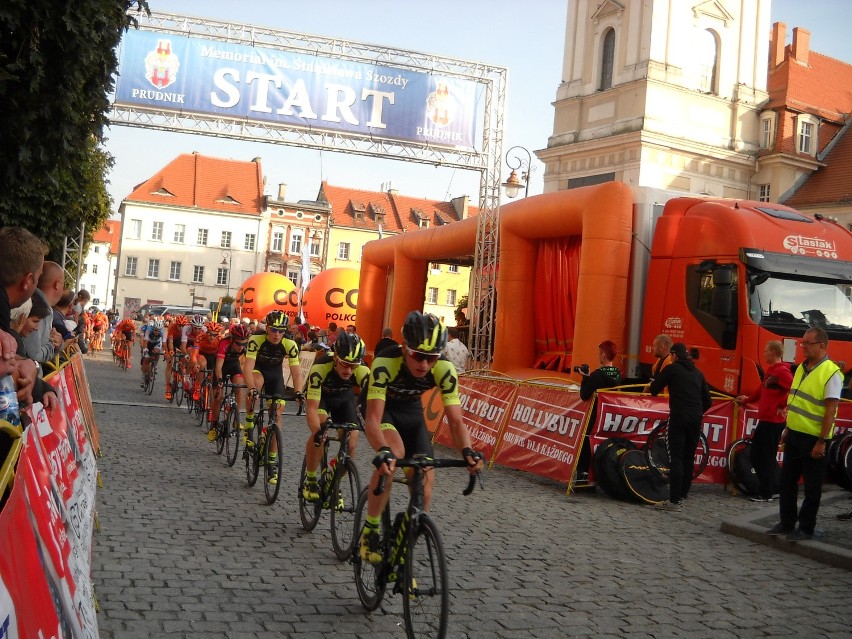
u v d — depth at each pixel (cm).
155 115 1856
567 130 3388
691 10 3194
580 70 3347
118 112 1841
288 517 739
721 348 1111
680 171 3198
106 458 970
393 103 1931
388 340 665
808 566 675
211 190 7612
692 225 1182
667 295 1204
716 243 1138
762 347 1077
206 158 7806
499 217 1576
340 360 629
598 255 1248
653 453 939
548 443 1029
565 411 1013
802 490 1068
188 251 7494
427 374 496
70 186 1408
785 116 3403
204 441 1184
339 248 7675
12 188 855
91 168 1945
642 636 483
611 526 791
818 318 1121
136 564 556
